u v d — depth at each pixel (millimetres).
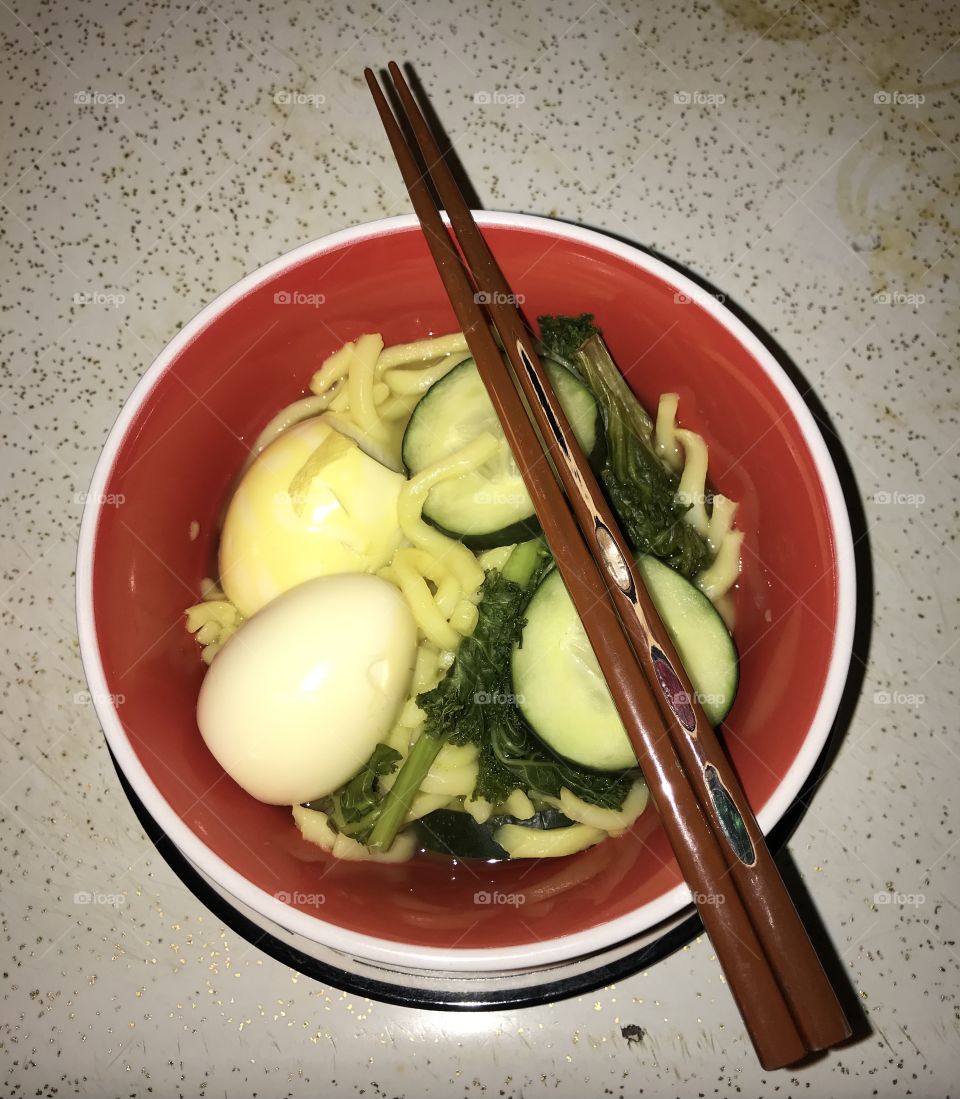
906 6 329
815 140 312
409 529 243
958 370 292
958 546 277
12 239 306
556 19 322
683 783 189
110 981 246
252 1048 241
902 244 303
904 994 244
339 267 232
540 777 231
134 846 257
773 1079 238
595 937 183
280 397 261
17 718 267
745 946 180
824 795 260
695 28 323
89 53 323
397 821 230
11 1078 239
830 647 198
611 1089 237
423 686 242
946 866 254
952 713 266
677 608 229
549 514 206
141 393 219
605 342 252
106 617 209
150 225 305
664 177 306
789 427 214
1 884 254
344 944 186
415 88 313
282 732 221
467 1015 243
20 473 286
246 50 320
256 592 242
